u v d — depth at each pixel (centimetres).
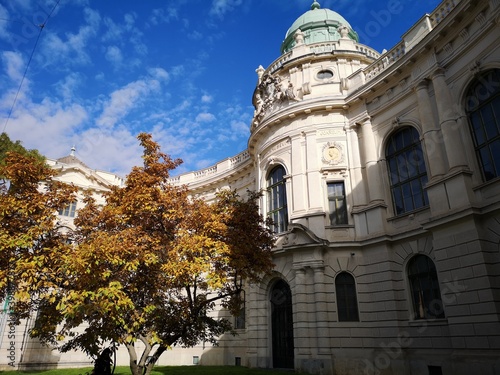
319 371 1783
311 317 1919
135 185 1321
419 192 1841
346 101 2261
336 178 2183
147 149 1423
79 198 3042
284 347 2084
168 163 1422
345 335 1856
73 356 2680
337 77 2456
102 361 1296
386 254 1853
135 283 1203
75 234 1402
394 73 1997
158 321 1256
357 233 2031
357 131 2238
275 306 2194
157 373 1933
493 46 1549
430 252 1691
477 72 1597
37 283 1087
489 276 1391
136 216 1311
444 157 1694
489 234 1449
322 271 1967
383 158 2041
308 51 2611
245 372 1883
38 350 2550
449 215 1538
